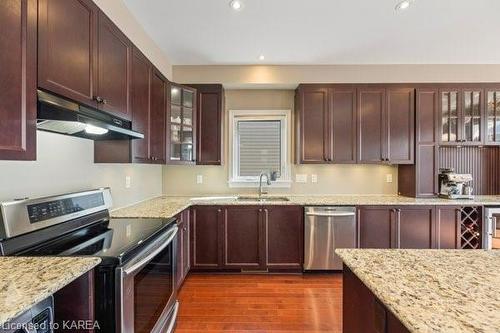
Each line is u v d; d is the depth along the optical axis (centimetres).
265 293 276
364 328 113
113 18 204
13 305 75
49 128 161
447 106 346
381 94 347
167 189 378
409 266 114
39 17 124
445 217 321
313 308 248
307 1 220
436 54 323
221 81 353
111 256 125
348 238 318
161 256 182
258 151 387
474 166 365
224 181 381
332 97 348
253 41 290
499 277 102
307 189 379
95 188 224
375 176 379
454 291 90
